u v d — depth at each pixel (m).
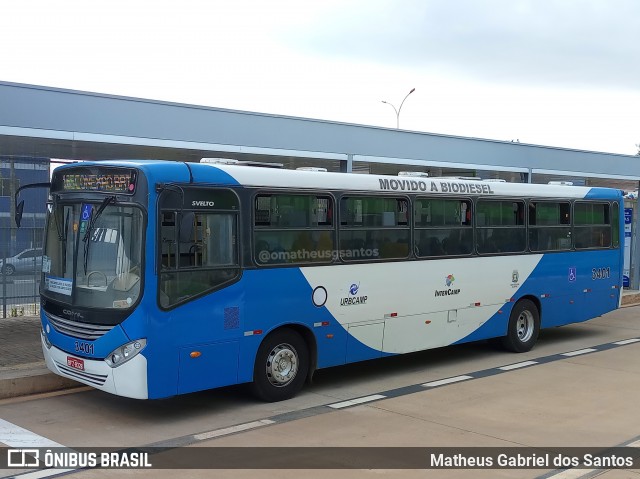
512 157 18.59
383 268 9.77
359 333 9.49
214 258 7.89
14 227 14.68
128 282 7.34
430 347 10.52
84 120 11.28
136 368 7.24
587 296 13.48
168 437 7.17
